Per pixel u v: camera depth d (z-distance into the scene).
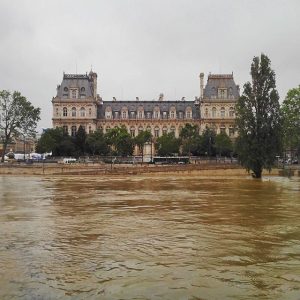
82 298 12.45
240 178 82.50
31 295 12.66
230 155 152.12
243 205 34.72
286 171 94.69
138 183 66.06
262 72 80.62
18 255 17.31
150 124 192.38
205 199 39.72
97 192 48.06
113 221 26.11
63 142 149.50
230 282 13.78
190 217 27.80
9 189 52.69
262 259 16.62
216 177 87.50
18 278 14.22
